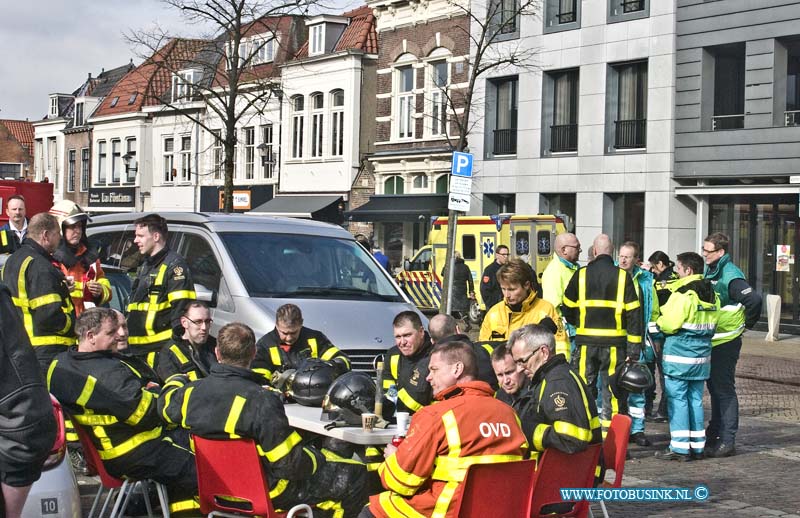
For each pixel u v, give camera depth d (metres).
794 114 24.33
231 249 10.33
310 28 38.50
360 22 37.81
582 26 27.92
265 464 5.72
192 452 6.45
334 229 11.38
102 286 9.04
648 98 26.38
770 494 8.73
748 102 24.41
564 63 28.45
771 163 23.94
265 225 10.91
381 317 9.98
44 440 3.48
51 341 7.75
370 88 36.88
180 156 46.69
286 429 5.65
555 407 5.73
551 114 29.22
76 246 9.22
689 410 10.20
